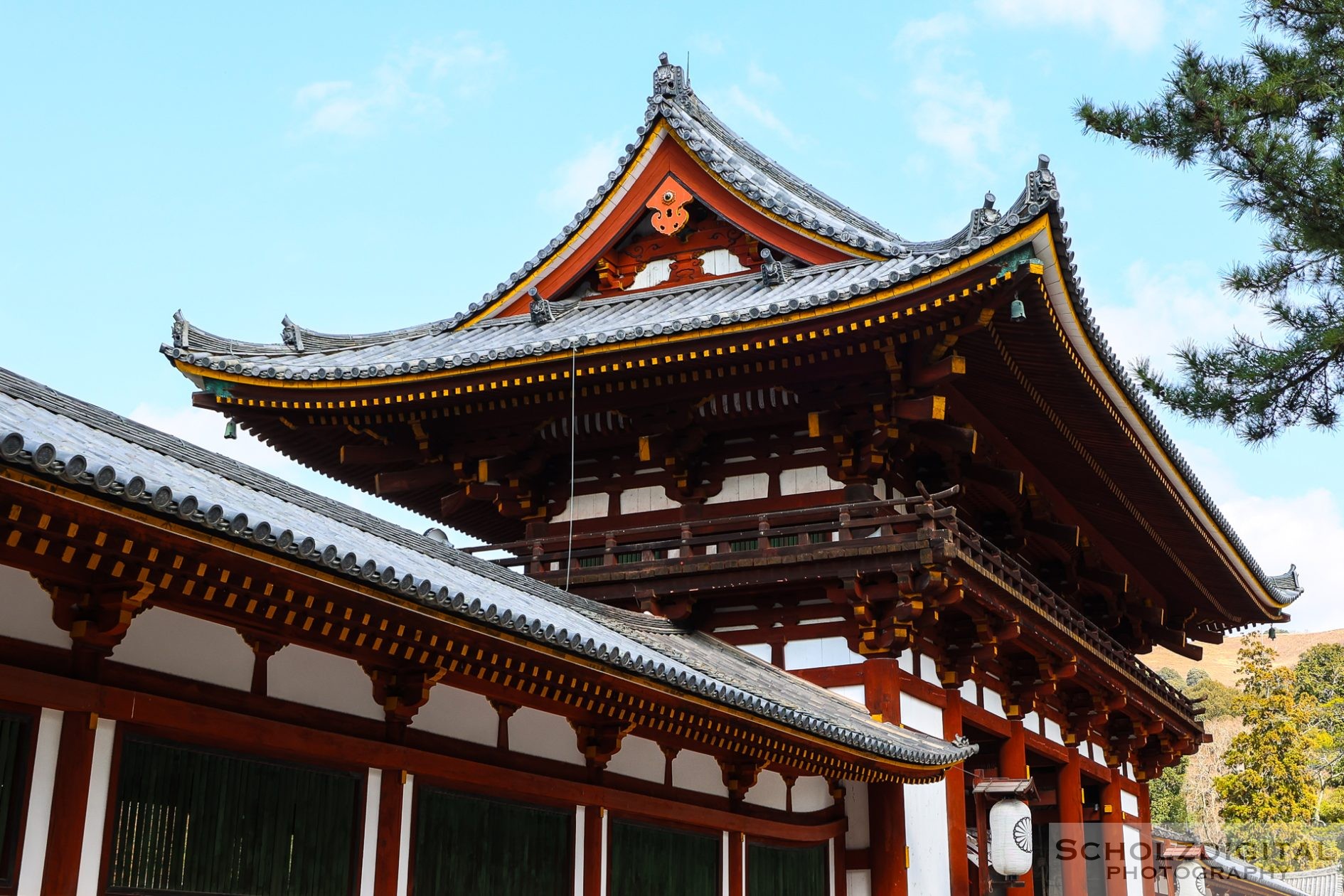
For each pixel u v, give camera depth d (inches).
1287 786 2691.9
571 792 646.5
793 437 982.4
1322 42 735.7
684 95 1170.6
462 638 524.7
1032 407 1014.4
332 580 452.8
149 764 451.2
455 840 581.6
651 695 625.0
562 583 979.3
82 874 419.5
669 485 1010.1
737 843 781.9
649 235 1091.9
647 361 904.9
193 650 472.1
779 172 1210.6
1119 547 1379.2
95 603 432.5
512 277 1103.0
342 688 536.7
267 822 493.4
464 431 1032.2
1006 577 977.5
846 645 927.0
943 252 868.0
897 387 900.0
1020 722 1125.7
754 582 917.2
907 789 925.2
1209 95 716.0
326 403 989.2
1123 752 1418.6
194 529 399.2
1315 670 3580.2
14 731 408.5
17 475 347.3
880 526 895.7
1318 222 705.6
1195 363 744.3
